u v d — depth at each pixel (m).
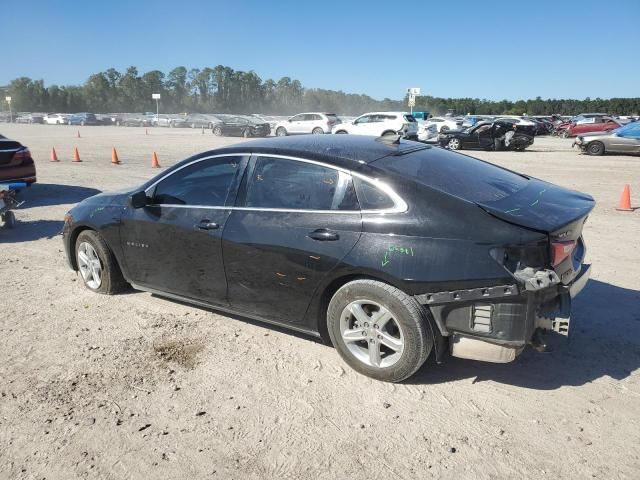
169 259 4.62
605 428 3.17
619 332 4.44
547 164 18.22
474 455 2.95
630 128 21.70
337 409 3.40
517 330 3.23
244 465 2.90
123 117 64.19
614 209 9.83
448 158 4.26
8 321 4.75
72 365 3.98
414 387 3.64
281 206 3.98
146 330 4.55
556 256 3.27
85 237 5.32
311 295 3.84
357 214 3.62
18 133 39.78
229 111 129.12
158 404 3.47
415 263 3.36
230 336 4.43
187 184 4.57
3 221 8.26
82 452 3.02
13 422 3.30
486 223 3.27
